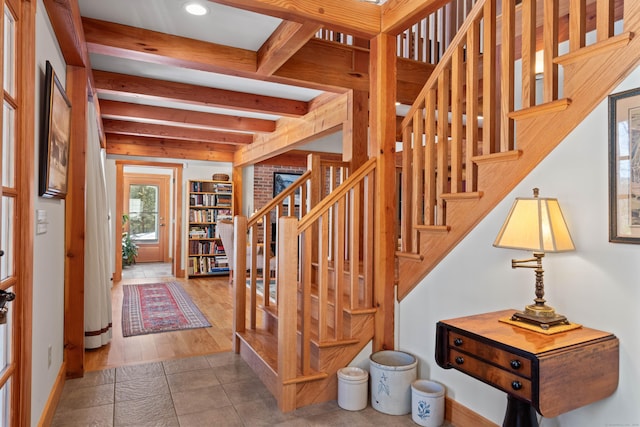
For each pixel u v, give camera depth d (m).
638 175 1.49
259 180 8.29
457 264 2.29
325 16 2.48
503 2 2.06
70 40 2.42
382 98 2.71
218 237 7.55
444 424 2.27
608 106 1.59
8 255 1.59
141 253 9.81
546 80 1.84
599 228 1.62
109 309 3.71
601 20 1.65
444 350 1.81
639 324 1.50
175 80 4.00
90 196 3.39
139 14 2.68
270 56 2.98
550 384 1.40
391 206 2.73
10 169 1.60
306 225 2.46
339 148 6.75
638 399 1.50
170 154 7.05
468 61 2.28
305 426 2.24
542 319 1.66
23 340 1.65
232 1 2.22
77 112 2.87
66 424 2.25
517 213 1.67
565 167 1.75
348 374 2.50
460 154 2.33
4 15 1.43
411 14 2.43
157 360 3.24
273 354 2.86
